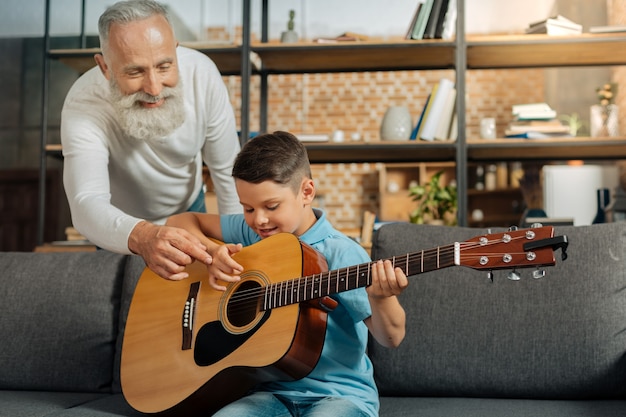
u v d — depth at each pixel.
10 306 2.01
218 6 8.42
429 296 1.79
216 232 1.78
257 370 1.42
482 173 7.76
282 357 1.39
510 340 1.72
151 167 2.28
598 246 1.75
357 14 8.52
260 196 1.50
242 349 1.46
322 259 1.52
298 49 3.86
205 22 8.43
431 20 3.85
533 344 1.71
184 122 2.21
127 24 1.90
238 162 1.52
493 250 1.21
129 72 1.93
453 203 5.69
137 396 1.60
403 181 8.08
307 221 1.61
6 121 8.56
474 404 1.66
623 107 5.83
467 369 1.73
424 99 8.46
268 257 1.53
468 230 1.85
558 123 3.94
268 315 1.47
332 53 3.95
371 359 1.81
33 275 2.05
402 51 3.92
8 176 8.48
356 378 1.49
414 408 1.63
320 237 1.59
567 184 5.75
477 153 4.11
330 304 1.44
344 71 4.27
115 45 1.91
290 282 1.45
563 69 7.32
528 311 1.73
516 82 8.41
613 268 1.72
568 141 3.79
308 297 1.41
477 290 1.78
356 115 8.54
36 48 8.65
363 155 4.16
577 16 7.04
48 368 1.95
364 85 8.56
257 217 1.52
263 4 4.24
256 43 3.87
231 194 2.47
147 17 1.92
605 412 1.54
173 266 1.61
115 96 1.99
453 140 3.82
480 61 4.12
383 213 7.96
